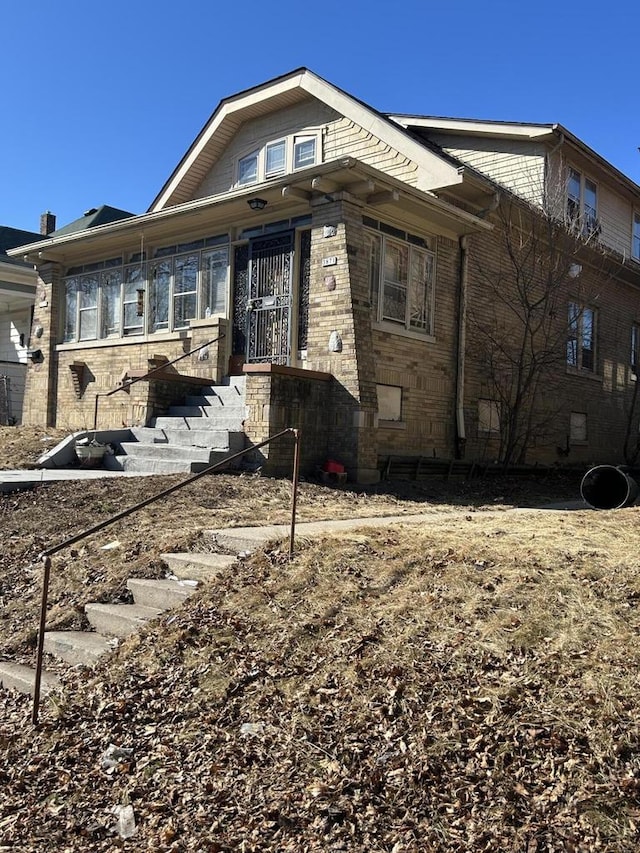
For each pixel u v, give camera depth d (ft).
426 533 22.08
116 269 52.06
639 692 12.37
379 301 40.63
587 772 11.02
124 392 48.85
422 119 53.72
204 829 11.34
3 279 67.21
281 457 34.45
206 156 53.78
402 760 11.85
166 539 22.58
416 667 13.93
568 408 58.65
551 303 53.36
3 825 12.08
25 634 18.98
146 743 13.67
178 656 15.99
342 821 10.99
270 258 42.63
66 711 15.12
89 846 11.43
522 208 47.60
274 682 14.43
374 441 37.17
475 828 10.45
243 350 44.11
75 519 26.20
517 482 45.78
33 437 42.98
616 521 26.32
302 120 48.70
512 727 12.07
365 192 37.22
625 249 65.98
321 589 17.42
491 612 15.42
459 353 46.03
